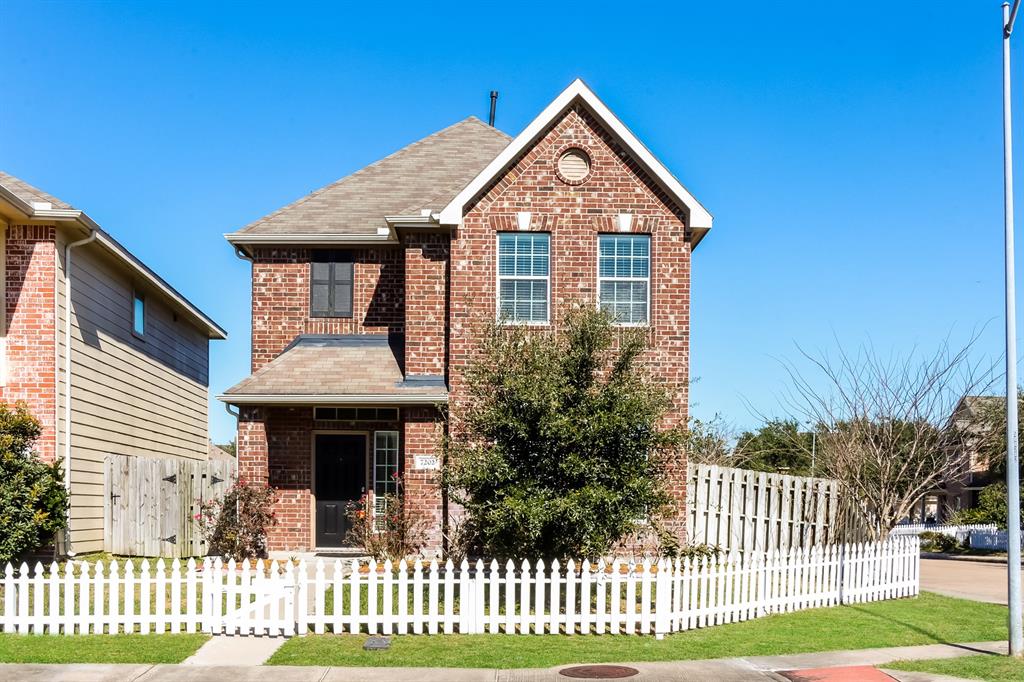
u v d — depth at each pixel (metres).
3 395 17.22
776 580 14.51
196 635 12.08
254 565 17.17
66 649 11.20
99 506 19.14
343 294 21.17
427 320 19.50
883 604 15.98
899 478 21.45
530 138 18.38
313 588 15.15
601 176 18.52
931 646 12.15
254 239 20.59
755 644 11.98
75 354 18.30
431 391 18.42
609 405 13.41
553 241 18.44
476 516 13.78
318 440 20.16
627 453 13.45
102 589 12.16
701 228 18.38
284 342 21.00
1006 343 11.91
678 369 18.19
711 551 15.98
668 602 12.48
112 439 20.39
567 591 12.42
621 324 18.30
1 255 17.38
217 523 17.75
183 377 26.84
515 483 13.29
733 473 17.58
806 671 10.51
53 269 17.48
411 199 22.03
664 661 10.97
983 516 42.03
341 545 19.89
